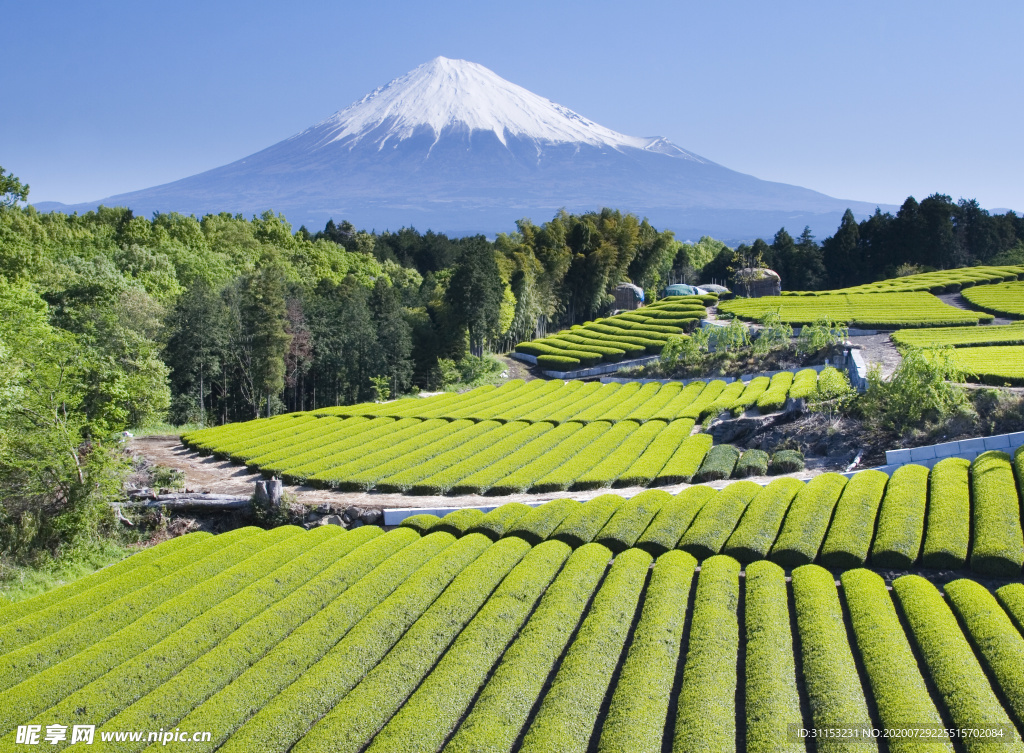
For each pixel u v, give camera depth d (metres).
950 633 26.41
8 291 64.31
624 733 23.22
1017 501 34.00
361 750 24.25
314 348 94.56
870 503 36.53
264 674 27.80
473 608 31.95
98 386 54.81
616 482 46.03
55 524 43.94
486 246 101.38
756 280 133.75
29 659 29.75
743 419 53.72
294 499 47.06
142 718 25.53
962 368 50.19
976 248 159.38
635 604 31.48
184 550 39.56
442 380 97.25
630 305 135.62
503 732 24.05
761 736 22.58
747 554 34.34
